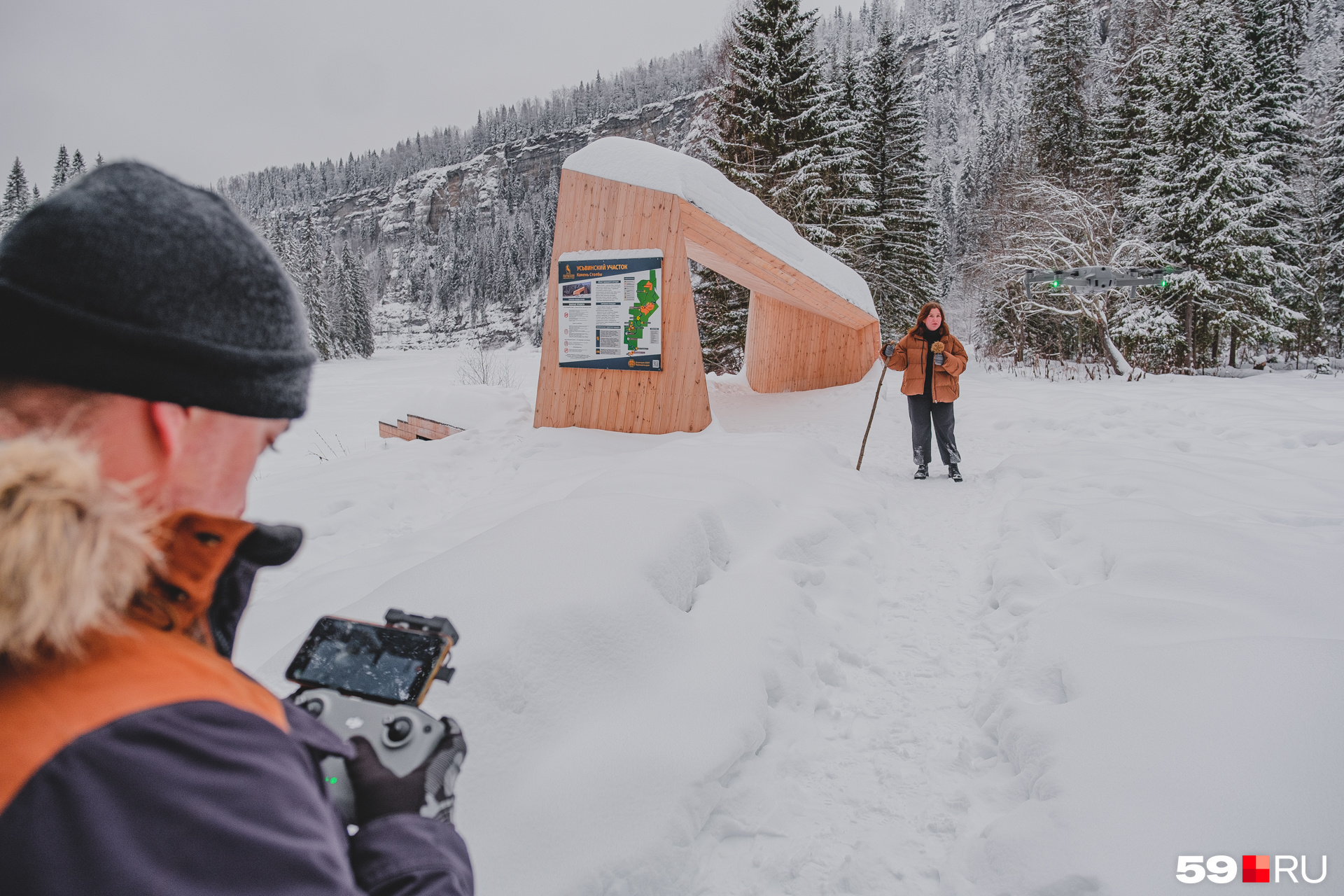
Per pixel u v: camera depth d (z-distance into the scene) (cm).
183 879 41
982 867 193
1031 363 2303
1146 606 304
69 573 39
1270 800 180
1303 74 2742
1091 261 1889
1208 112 1959
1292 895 154
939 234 2597
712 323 1844
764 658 286
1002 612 363
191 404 54
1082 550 404
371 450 893
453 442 783
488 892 179
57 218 50
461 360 3916
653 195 754
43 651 43
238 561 64
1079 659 272
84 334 48
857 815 227
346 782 73
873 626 364
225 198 63
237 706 53
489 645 239
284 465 991
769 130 1841
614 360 780
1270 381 1362
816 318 1212
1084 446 683
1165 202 2061
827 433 910
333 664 86
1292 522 443
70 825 39
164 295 51
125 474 53
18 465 40
